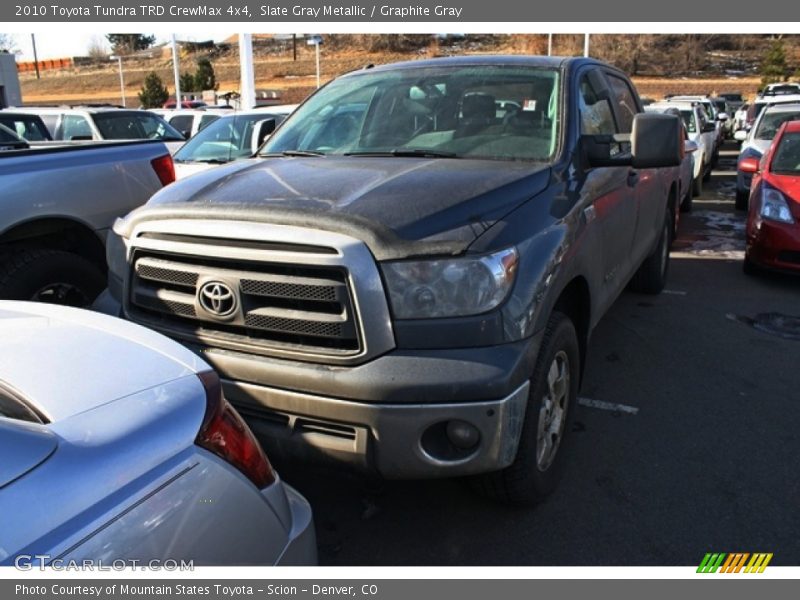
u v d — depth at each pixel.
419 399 2.38
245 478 1.78
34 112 11.88
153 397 1.72
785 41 68.19
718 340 5.32
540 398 2.76
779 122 11.66
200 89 53.94
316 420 2.52
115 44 86.19
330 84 4.41
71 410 1.61
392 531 2.95
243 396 2.61
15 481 1.38
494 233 2.55
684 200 11.38
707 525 2.98
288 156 3.81
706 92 52.78
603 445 3.67
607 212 3.67
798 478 3.36
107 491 1.47
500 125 3.56
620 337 5.39
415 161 3.29
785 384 4.48
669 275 7.44
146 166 4.71
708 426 3.89
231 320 2.62
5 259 4.02
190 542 1.58
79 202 4.25
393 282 2.40
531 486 2.88
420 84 3.93
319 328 2.47
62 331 2.06
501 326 2.46
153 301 2.85
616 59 60.44
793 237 6.61
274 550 1.83
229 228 2.57
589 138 3.60
